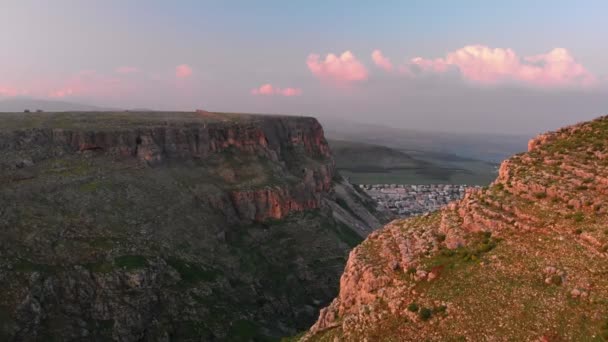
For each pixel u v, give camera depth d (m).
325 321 53.66
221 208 125.25
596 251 41.03
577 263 40.75
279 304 103.50
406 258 50.50
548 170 54.41
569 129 63.91
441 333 40.16
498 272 43.44
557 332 35.88
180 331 79.25
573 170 52.31
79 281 76.62
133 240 92.00
